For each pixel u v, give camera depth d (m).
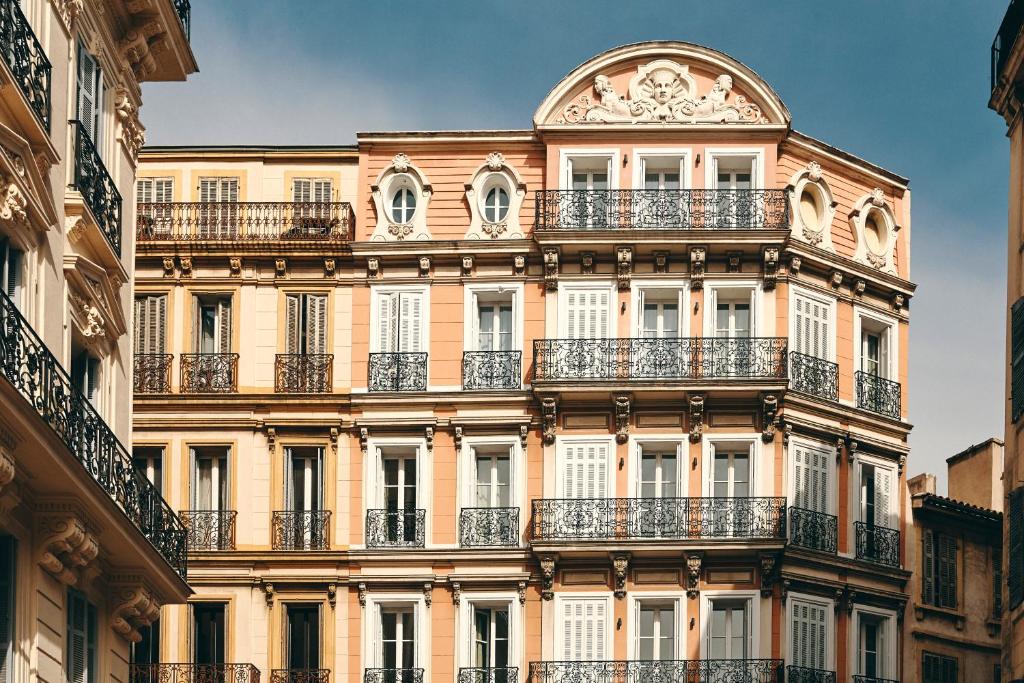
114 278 40.22
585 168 62.06
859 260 62.78
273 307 60.56
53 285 36.22
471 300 60.69
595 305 60.59
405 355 60.16
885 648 60.84
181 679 57.62
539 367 59.84
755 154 61.56
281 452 59.53
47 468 33.22
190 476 59.25
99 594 39.28
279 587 58.59
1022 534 42.41
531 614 58.44
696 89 61.97
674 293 60.88
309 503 59.50
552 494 59.34
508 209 61.31
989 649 63.47
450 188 61.50
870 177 63.81
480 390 59.69
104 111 41.12
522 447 59.59
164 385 59.81
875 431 61.91
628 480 59.28
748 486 59.38
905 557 61.84
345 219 61.06
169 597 42.31
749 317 60.78
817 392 60.59
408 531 59.09
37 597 34.75
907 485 62.75
